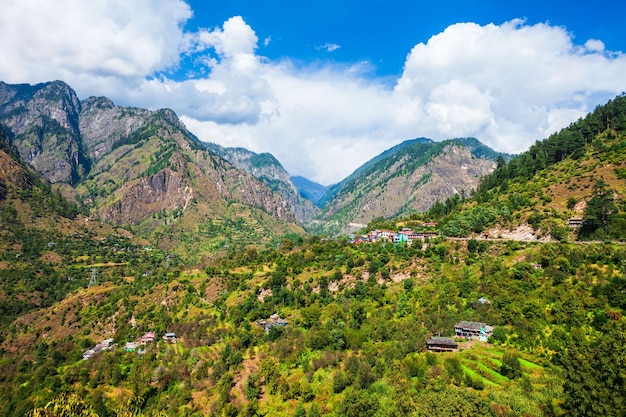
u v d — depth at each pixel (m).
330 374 137.12
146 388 151.88
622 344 87.50
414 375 119.19
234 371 154.12
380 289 184.25
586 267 141.50
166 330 198.75
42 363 182.38
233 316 198.12
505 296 143.88
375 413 106.50
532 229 190.00
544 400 96.31
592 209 172.00
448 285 164.88
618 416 77.06
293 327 178.88
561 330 121.44
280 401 131.00
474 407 90.38
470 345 130.62
